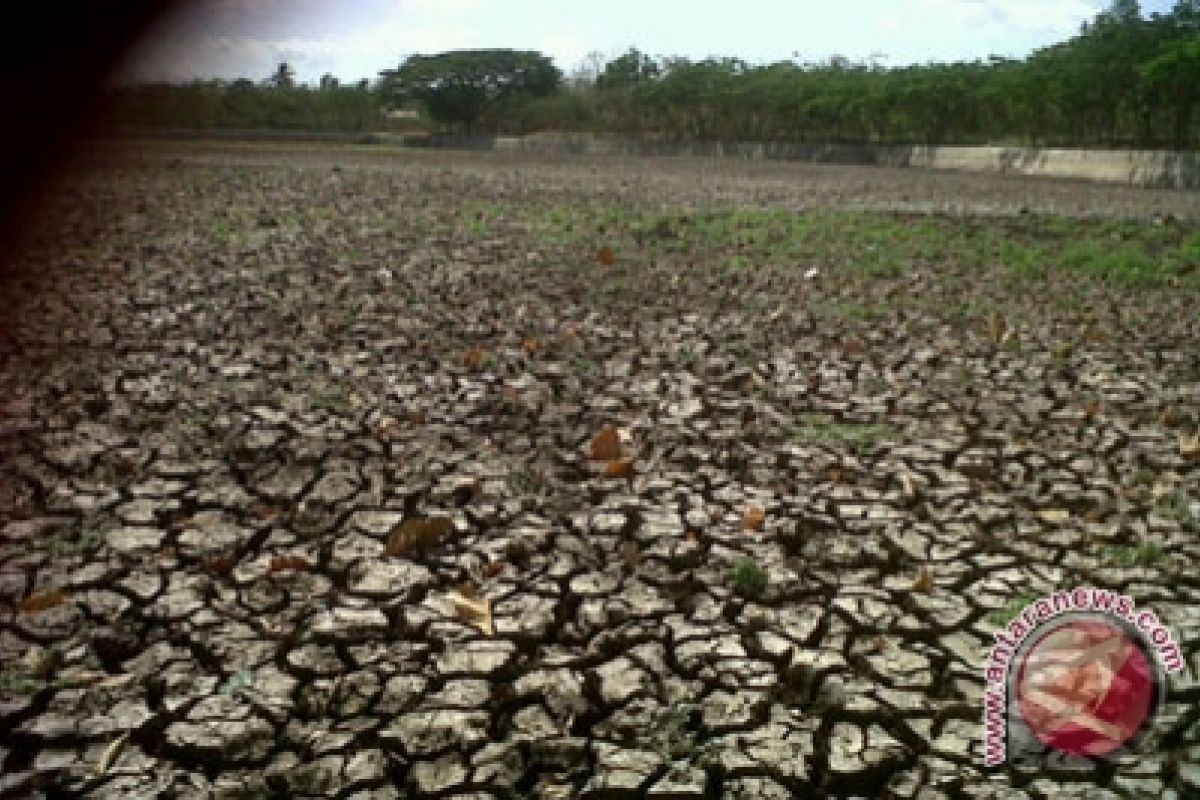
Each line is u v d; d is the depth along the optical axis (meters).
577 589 2.86
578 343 5.63
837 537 3.21
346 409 4.35
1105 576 2.93
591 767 2.11
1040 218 11.46
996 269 8.29
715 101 34.56
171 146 27.91
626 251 9.10
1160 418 4.38
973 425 4.30
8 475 3.51
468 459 3.84
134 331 5.60
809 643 2.60
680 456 3.92
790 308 6.69
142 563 2.92
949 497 3.53
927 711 2.32
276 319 6.00
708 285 7.49
